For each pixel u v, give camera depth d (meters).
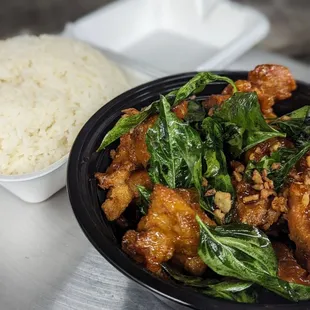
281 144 0.30
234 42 0.54
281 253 0.29
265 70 0.34
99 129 0.32
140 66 0.48
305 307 0.23
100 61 0.45
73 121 0.39
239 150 0.30
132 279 0.24
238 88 0.33
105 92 0.42
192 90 0.31
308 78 0.53
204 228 0.26
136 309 0.31
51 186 0.37
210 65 0.50
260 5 0.92
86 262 0.34
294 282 0.26
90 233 0.26
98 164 0.31
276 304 0.23
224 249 0.25
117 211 0.29
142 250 0.26
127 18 0.62
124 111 0.32
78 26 0.58
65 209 0.38
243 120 0.30
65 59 0.42
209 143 0.30
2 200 0.38
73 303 0.31
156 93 0.34
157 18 0.64
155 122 0.29
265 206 0.29
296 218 0.27
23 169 0.37
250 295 0.26
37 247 0.35
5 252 0.35
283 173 0.29
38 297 0.32
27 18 0.83
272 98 0.34
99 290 0.32
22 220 0.37
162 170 0.29
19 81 0.40
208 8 0.61
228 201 0.28
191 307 0.23
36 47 0.43
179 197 0.27
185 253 0.27
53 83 0.40
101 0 0.88
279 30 0.85
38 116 0.38
